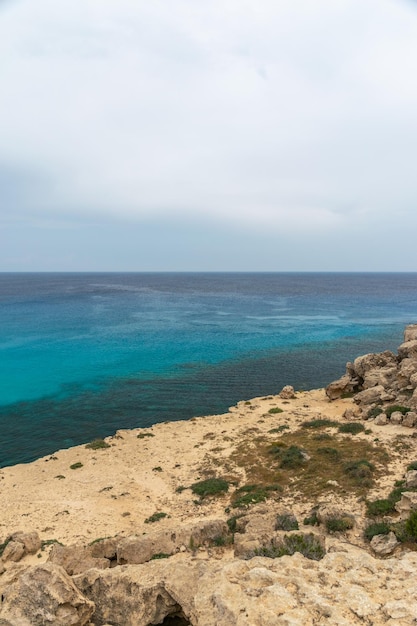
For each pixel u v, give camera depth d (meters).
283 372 65.44
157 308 151.62
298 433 36.41
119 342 87.62
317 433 35.81
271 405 47.03
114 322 115.88
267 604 9.78
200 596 10.63
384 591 10.27
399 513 20.28
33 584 11.31
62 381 60.22
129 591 12.49
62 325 110.38
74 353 77.50
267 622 9.19
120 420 46.12
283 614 9.38
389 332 98.81
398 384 43.25
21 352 78.25
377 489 24.03
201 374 64.00
